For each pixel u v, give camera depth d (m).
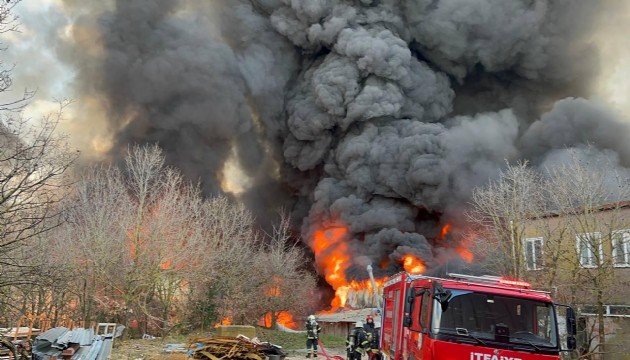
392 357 12.70
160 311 27.08
